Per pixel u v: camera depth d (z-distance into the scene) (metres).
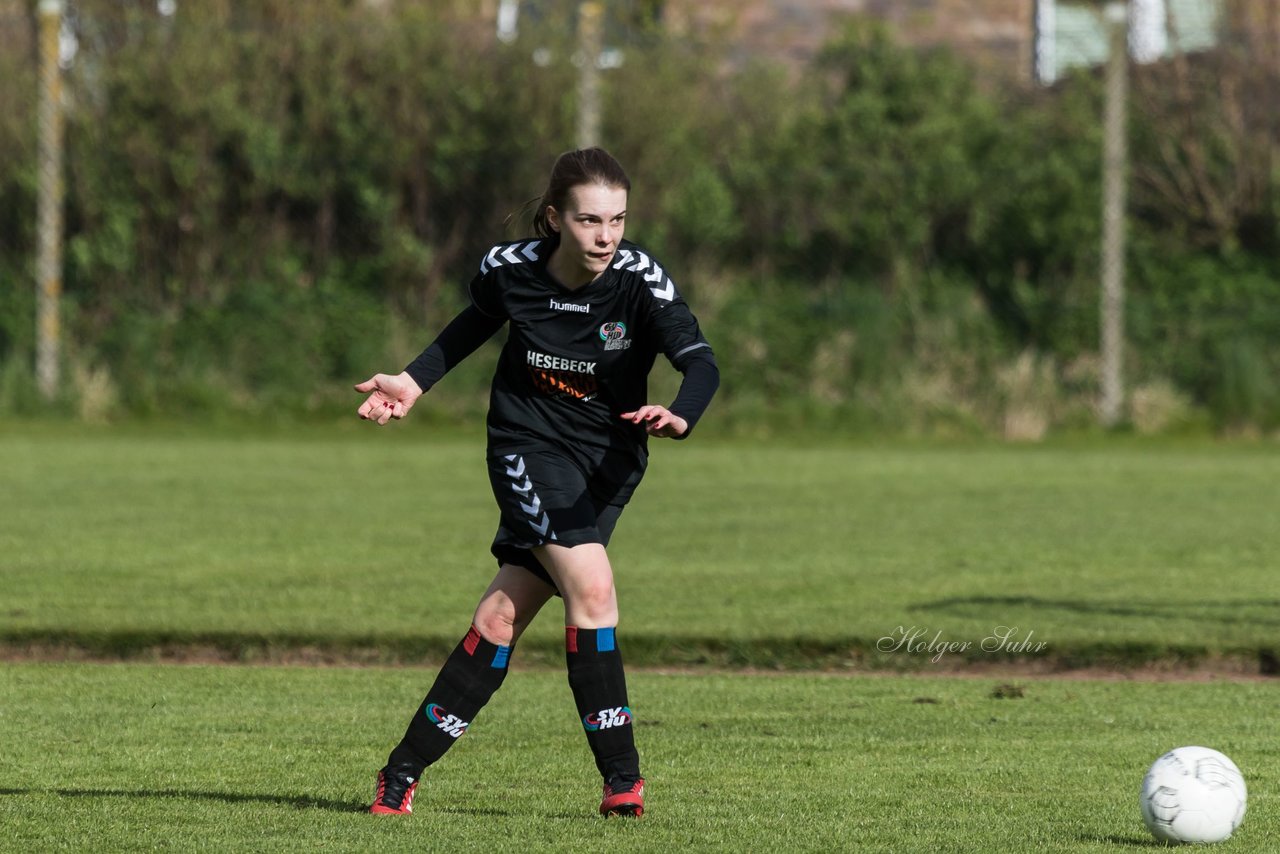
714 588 32.38
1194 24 86.25
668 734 20.73
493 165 80.38
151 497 47.44
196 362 74.06
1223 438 70.56
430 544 38.69
